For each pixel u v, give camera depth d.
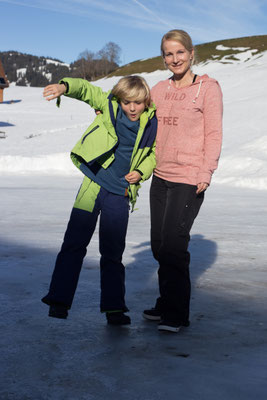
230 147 22.69
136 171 3.09
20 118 44.66
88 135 3.04
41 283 4.00
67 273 3.01
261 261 5.08
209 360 2.53
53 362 2.46
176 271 3.05
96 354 2.58
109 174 3.08
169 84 3.21
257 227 7.51
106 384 2.22
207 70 68.56
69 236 3.06
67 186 14.55
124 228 3.14
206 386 2.21
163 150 3.14
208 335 2.93
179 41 3.05
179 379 2.29
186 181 3.07
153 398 2.09
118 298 3.08
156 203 3.22
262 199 12.15
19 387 2.16
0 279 4.08
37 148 26.86
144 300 3.66
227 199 12.00
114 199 3.10
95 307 3.46
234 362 2.51
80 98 3.00
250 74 53.88
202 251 5.56
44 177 17.77
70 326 3.04
